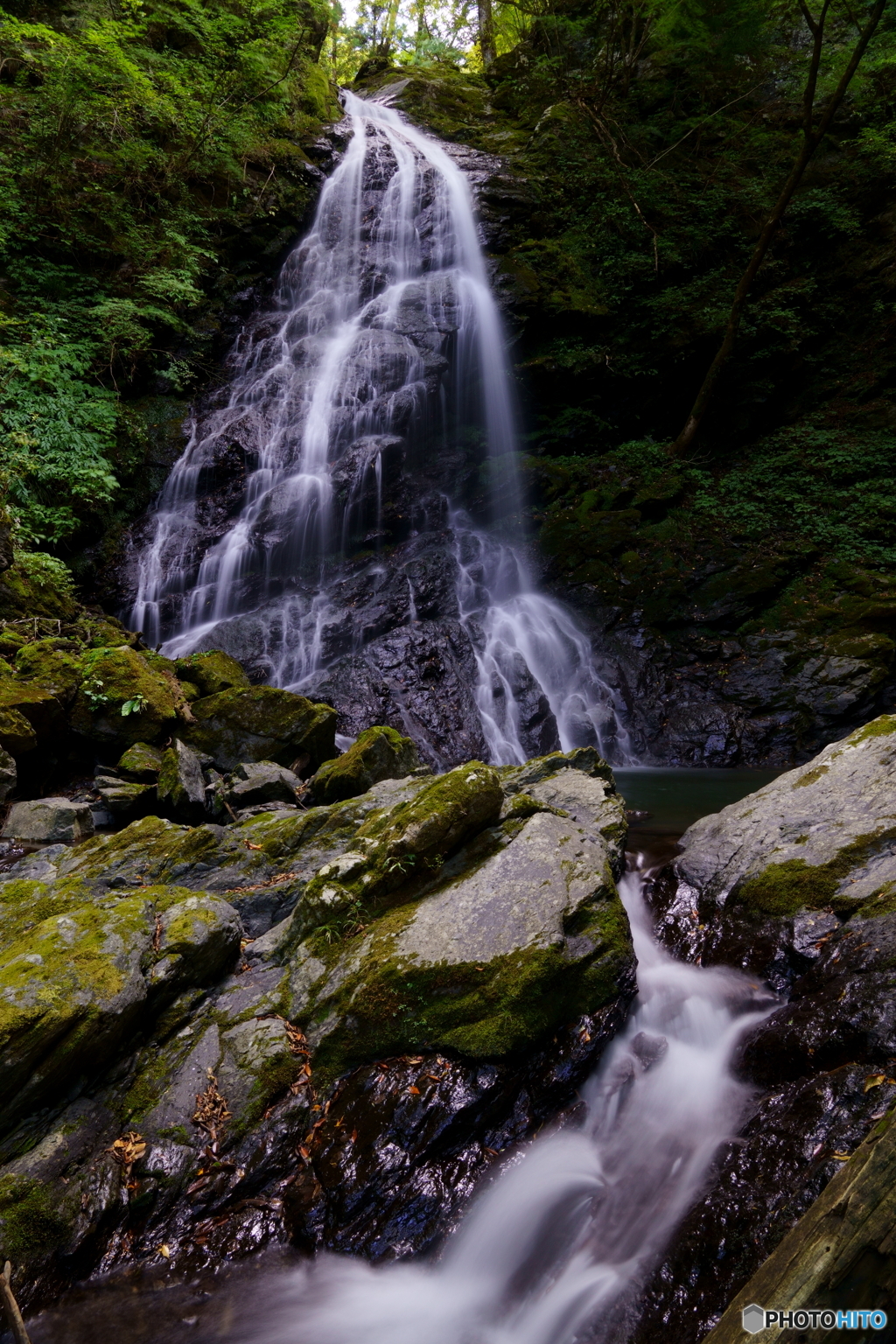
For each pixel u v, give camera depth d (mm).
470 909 3484
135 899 3582
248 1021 3268
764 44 16969
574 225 15906
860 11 16000
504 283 14008
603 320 14359
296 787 5645
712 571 11594
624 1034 3369
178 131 13492
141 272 12133
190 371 12484
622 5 17547
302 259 14695
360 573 11188
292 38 16578
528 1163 2842
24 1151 2709
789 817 4387
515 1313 2445
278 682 9602
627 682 10602
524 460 12984
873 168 15734
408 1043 3100
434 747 8836
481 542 11828
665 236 15648
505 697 9820
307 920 3664
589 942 3391
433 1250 2611
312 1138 2920
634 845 5395
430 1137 2848
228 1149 2854
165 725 6082
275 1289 2516
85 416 10117
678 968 3828
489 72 21656
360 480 11539
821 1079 2748
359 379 12352
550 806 4359
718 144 17719
